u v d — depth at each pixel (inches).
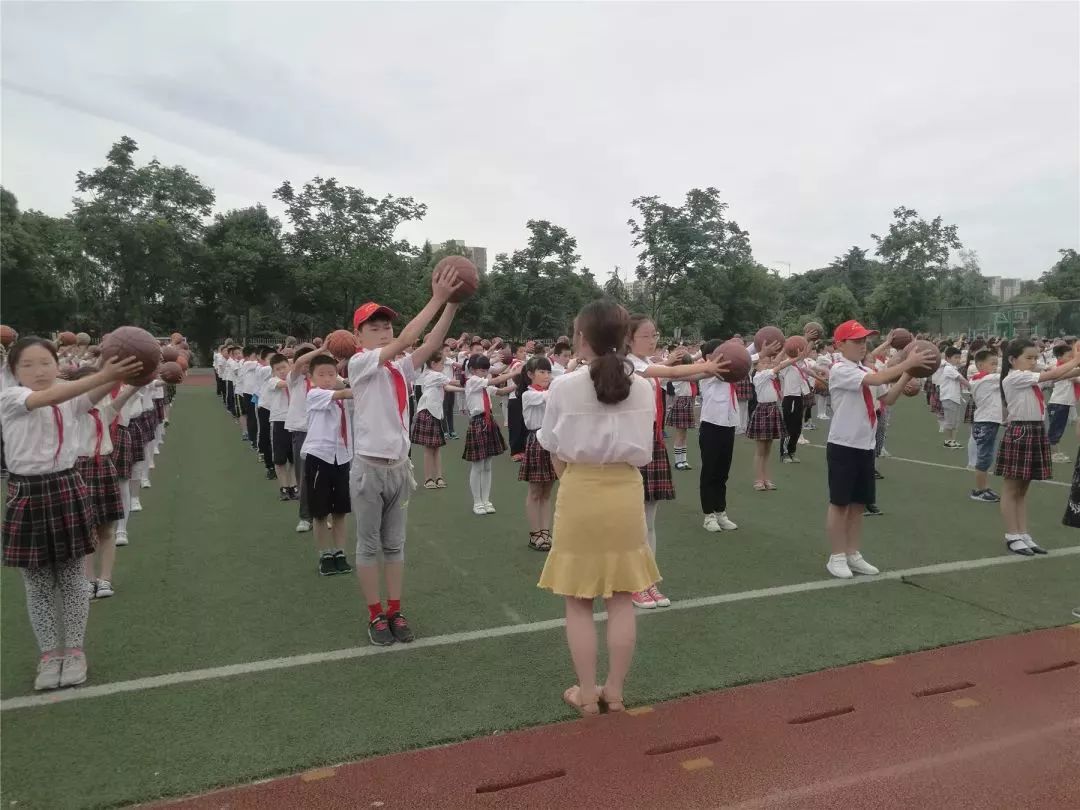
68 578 136.0
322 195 1418.6
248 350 508.7
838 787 105.3
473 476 279.9
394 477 154.4
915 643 154.4
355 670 142.6
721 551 224.7
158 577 200.7
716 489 248.2
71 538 133.5
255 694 132.6
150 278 1336.1
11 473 132.3
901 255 1381.6
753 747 115.3
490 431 279.0
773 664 144.1
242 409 499.2
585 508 121.5
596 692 124.6
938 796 103.5
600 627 164.7
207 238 1435.8
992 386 289.1
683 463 380.8
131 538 241.9
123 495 231.3
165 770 108.9
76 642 137.2
